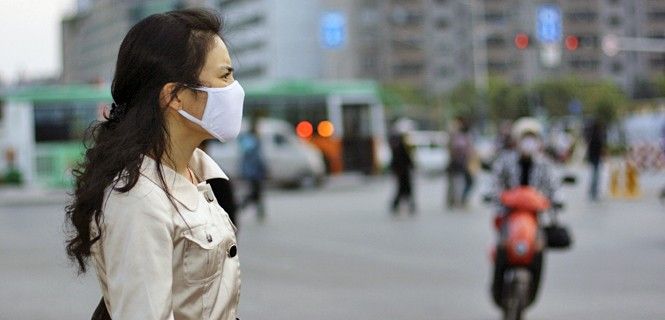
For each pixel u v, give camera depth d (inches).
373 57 6299.2
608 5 6688.0
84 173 150.2
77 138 1932.8
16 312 559.8
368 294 616.4
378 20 6333.7
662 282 643.5
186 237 148.3
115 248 144.8
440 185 2018.9
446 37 6550.2
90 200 146.9
